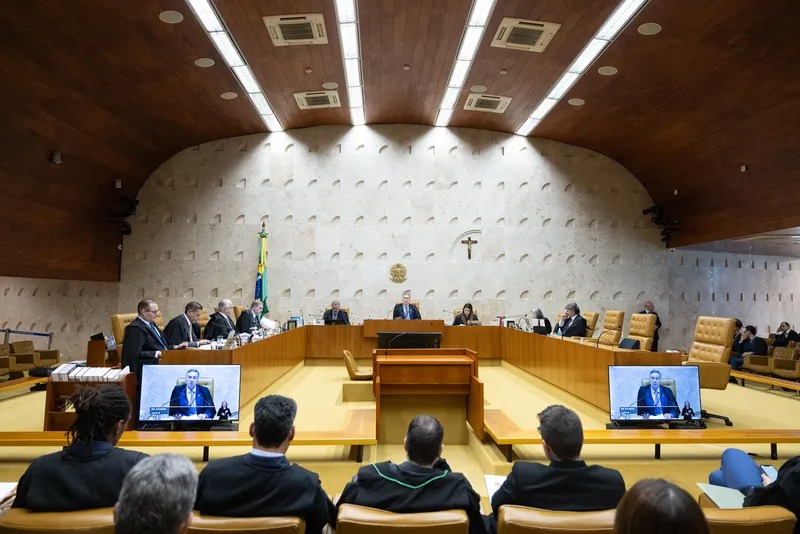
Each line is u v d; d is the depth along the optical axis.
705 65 8.28
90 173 10.76
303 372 8.96
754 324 13.86
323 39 8.54
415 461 2.30
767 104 8.59
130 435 4.07
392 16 7.93
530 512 2.02
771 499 2.27
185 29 7.83
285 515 2.05
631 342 7.37
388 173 12.87
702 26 7.39
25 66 7.57
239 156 12.76
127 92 9.31
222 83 9.84
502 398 6.75
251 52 8.72
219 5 7.32
